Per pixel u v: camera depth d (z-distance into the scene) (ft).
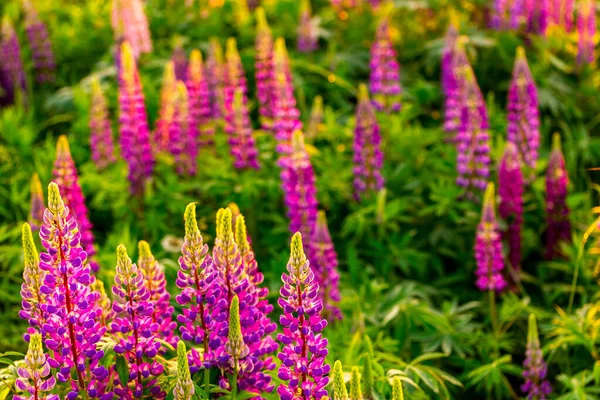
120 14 30.40
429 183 26.09
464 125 24.61
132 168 24.56
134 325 12.21
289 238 24.43
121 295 12.23
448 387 20.83
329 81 31.48
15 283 24.03
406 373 16.83
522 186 24.54
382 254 23.99
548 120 30.53
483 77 32.94
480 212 24.54
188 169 25.64
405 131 27.40
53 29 36.06
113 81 32.14
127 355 12.74
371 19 34.24
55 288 11.72
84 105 29.81
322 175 25.93
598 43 34.78
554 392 20.92
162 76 31.19
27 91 32.86
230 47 26.45
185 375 11.20
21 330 21.86
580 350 21.18
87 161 28.73
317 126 27.48
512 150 23.32
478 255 21.56
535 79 31.58
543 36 32.81
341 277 22.80
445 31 34.47
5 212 25.82
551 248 24.79
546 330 21.12
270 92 26.84
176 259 23.30
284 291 11.98
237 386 12.90
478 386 20.04
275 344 13.24
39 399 11.25
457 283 24.81
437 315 20.49
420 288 23.52
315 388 12.01
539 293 24.41
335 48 33.24
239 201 24.75
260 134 26.66
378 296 21.53
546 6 32.63
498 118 29.27
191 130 25.41
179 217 25.02
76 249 11.79
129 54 24.36
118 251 12.08
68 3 38.47
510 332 22.50
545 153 29.19
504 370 20.07
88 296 11.94
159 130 26.48
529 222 25.89
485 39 32.68
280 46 24.48
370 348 16.21
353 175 26.32
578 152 29.76
